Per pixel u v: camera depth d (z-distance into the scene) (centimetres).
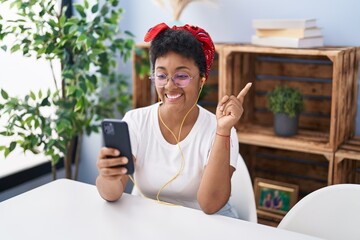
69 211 122
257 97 232
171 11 241
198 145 139
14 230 112
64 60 207
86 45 190
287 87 208
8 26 193
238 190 156
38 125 198
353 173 211
